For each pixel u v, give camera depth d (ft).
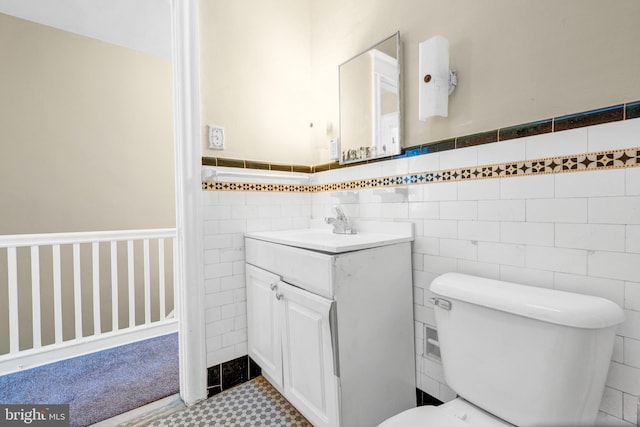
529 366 2.66
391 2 4.84
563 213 3.14
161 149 9.53
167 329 7.92
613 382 2.87
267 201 5.97
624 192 2.77
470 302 3.06
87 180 8.34
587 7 2.96
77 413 4.84
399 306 4.32
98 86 8.49
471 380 3.10
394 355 4.25
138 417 4.74
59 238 6.48
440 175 4.22
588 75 2.96
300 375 4.27
